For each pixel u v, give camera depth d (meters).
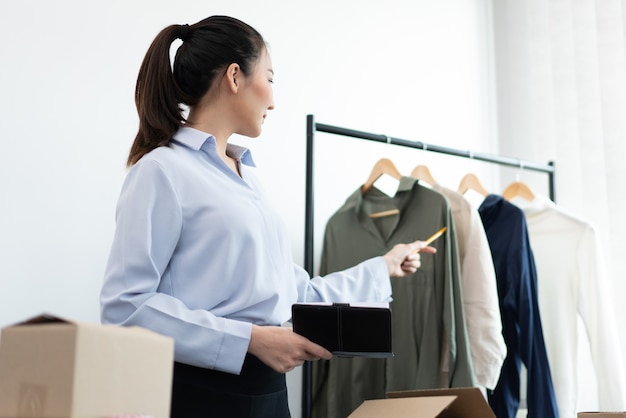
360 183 2.83
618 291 2.84
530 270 2.47
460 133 3.18
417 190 2.43
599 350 2.46
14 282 2.04
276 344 1.38
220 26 1.57
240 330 1.37
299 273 1.75
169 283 1.43
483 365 2.33
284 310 1.54
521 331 2.41
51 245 2.12
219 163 1.54
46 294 2.09
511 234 2.51
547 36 3.19
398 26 3.04
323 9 2.81
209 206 1.44
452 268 2.33
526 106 3.27
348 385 2.41
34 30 2.16
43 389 0.86
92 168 2.22
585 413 1.41
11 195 2.07
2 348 0.91
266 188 2.57
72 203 2.17
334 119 2.79
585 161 3.00
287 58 2.69
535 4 3.23
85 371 0.86
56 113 2.17
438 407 1.16
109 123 2.27
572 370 2.51
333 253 2.54
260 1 2.65
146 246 1.37
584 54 3.06
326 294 1.77
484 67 3.32
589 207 2.97
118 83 2.30
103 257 2.21
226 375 1.38
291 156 2.65
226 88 1.56
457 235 2.46
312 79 2.75
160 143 1.52
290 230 2.61
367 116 2.88
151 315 1.34
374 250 2.45
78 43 2.24
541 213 2.65
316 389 2.47
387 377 2.34
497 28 3.36
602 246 2.93
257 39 1.60
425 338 2.30
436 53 3.16
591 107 3.02
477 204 3.18
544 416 2.34
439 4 3.20
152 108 1.53
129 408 0.90
